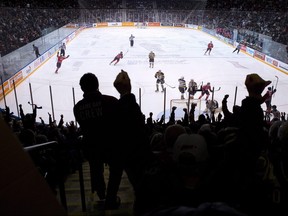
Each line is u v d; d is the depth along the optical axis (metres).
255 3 39.59
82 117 3.10
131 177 2.80
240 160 1.99
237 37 30.52
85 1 47.62
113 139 2.94
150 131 6.86
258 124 2.53
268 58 24.33
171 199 1.62
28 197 1.08
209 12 40.47
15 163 1.10
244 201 1.78
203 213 1.16
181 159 1.59
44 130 7.78
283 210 1.84
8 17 26.11
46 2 40.50
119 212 2.64
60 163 3.00
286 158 2.07
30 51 21.78
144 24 45.25
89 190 4.36
